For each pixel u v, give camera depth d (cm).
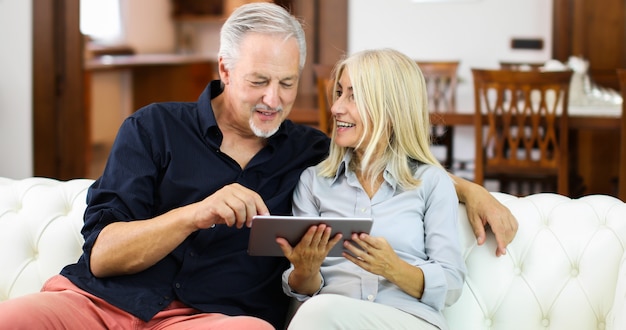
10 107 463
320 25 669
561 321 207
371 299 197
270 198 214
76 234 224
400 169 207
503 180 528
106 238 194
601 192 575
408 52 662
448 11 654
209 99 215
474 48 654
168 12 1026
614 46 620
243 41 206
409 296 196
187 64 904
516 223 210
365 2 664
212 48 1062
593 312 206
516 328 210
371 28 665
